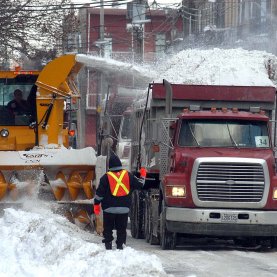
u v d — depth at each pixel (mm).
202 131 49500
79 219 49750
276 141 51312
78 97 54938
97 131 75688
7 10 100062
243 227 46938
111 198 40594
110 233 40875
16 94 55219
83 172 49844
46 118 54000
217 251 47719
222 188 46906
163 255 45000
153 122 53062
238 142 49250
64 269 33469
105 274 31469
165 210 47625
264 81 57844
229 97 54094
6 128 55031
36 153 49594
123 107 73438
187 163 47312
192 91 53906
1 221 43969
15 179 50062
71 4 104125
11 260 36344
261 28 116875
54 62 53906
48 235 38094
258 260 43125
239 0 126875
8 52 109312
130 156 63906
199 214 46750
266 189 47031
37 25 106250
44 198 50406
